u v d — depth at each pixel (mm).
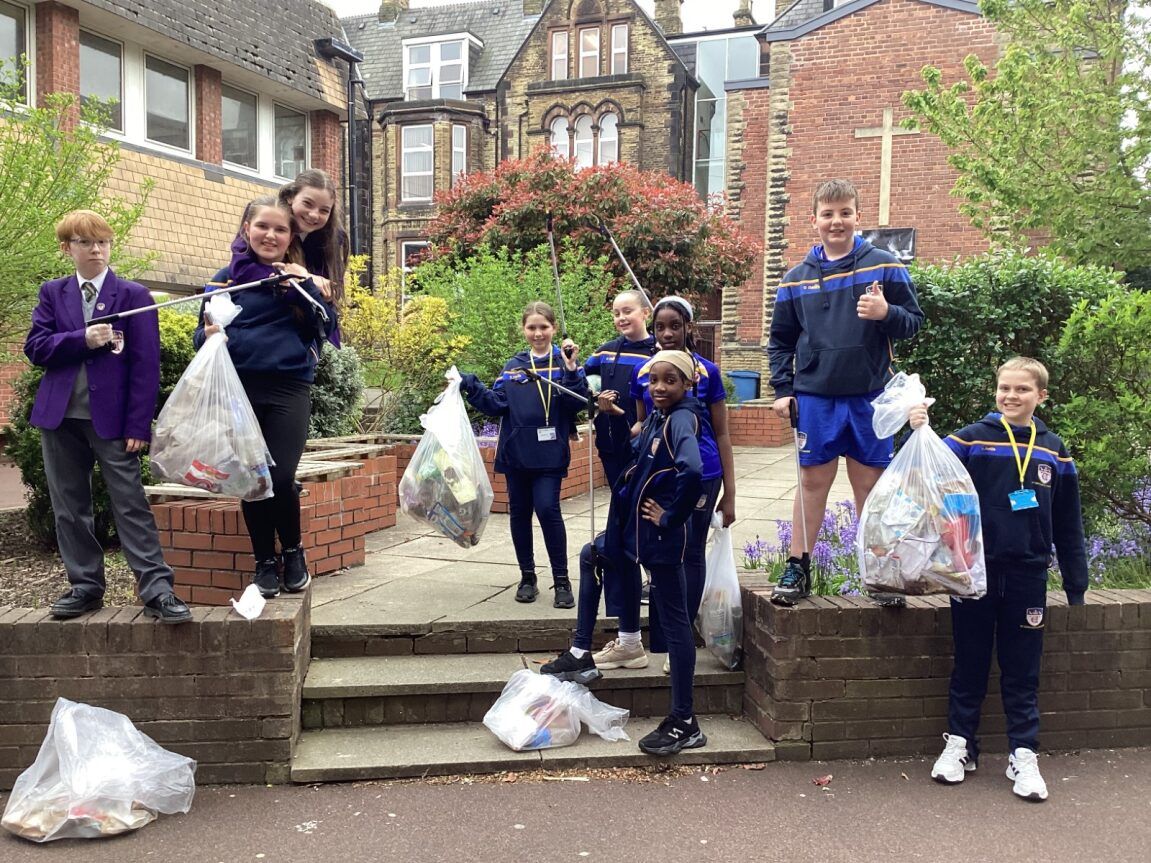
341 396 9180
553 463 4750
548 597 4918
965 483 3613
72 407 3598
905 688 3982
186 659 3652
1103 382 5684
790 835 3287
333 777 3662
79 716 3469
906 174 15828
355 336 10055
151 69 13805
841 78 16125
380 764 3693
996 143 12023
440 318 10086
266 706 3680
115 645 3625
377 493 6809
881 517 3645
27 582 5273
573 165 13656
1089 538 5477
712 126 23438
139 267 7191
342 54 16922
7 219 6262
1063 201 11492
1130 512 5395
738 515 7758
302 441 4090
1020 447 3734
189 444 3566
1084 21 11703
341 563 5527
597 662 4277
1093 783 3752
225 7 14594
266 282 3787
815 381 3904
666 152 22516
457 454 4707
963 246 15562
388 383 10242
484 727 4074
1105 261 11453
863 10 15914
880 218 16000
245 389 3918
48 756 3410
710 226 13836
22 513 7555
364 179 24188
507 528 6980
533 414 4777
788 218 16547
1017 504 3672
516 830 3303
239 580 4766
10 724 3602
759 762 3906
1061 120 11477
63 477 3674
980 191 12281
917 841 3248
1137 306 5270
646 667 4320
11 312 6586
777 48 16500
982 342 6746
